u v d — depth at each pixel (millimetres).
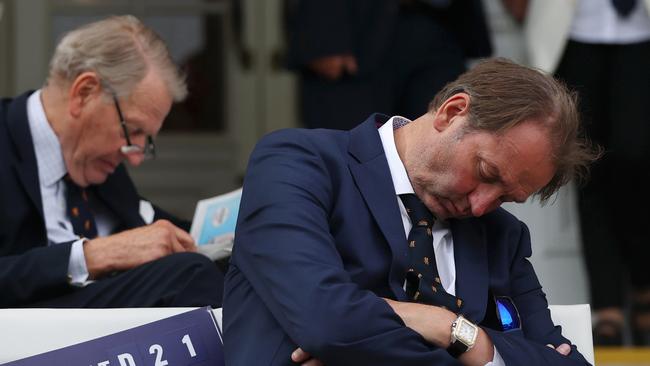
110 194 12703
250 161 9914
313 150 9883
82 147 12195
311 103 19219
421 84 19250
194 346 9711
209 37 25188
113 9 24922
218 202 12859
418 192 9914
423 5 19312
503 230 10367
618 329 18781
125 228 12781
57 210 12164
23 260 11141
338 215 9711
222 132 25266
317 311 8883
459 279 9992
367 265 9625
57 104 12234
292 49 19219
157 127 12648
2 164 11883
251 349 9258
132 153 12453
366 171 9891
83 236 12195
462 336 9281
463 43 19562
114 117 12281
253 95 25281
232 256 9789
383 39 19156
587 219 18984
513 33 20750
